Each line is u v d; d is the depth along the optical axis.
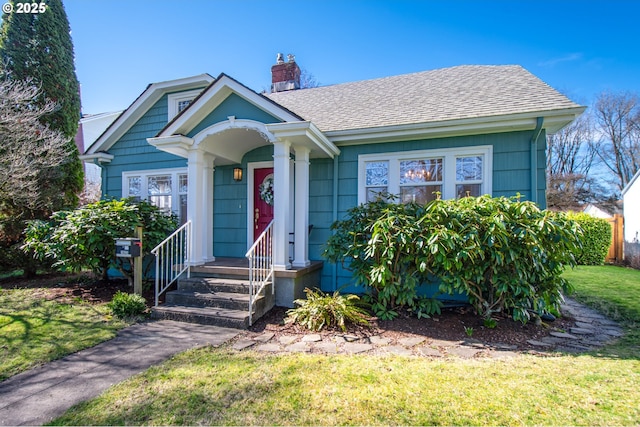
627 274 8.25
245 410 2.21
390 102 6.63
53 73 8.21
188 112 5.41
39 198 7.54
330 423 2.05
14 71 7.75
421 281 4.87
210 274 5.32
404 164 5.84
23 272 7.77
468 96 6.00
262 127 5.02
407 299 4.34
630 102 20.83
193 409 2.24
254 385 2.54
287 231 5.11
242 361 3.02
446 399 2.29
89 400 2.38
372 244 4.22
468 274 4.04
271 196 6.79
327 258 4.94
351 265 4.85
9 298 5.39
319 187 6.25
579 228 3.95
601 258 10.50
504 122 5.03
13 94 6.55
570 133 22.08
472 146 5.41
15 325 4.05
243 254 6.94
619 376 2.63
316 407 2.22
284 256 5.00
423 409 2.17
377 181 5.99
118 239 5.10
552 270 4.09
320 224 6.22
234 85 5.20
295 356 3.15
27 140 7.06
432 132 5.41
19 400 2.39
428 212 4.39
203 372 2.79
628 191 11.70
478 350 3.34
